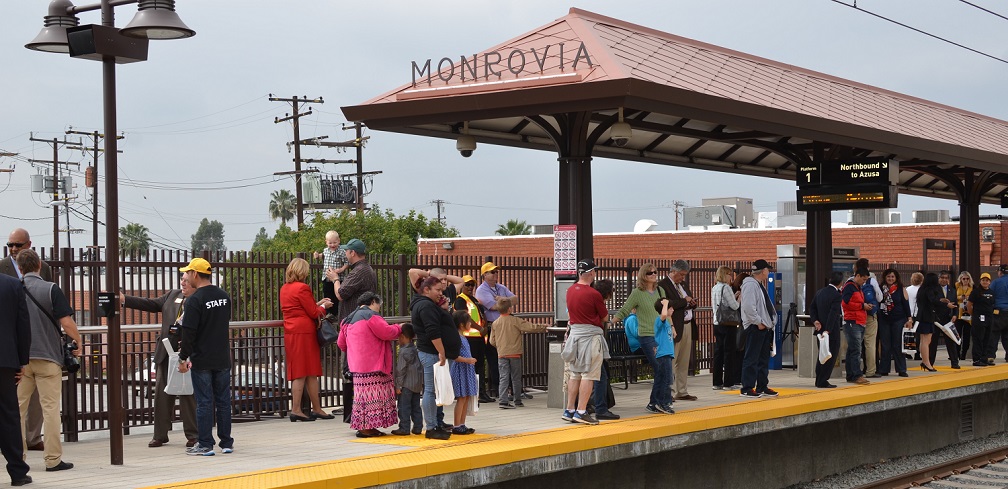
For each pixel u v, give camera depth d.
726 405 13.02
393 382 11.38
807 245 17.11
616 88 11.09
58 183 53.34
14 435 7.94
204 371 9.54
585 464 10.08
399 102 12.20
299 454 9.46
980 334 19.31
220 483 7.85
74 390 10.71
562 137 12.62
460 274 14.80
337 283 12.29
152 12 8.40
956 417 17.03
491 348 14.16
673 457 11.60
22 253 8.86
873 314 16.86
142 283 11.37
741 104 12.55
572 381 11.60
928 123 18.67
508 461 9.33
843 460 14.34
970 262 22.47
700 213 43.28
